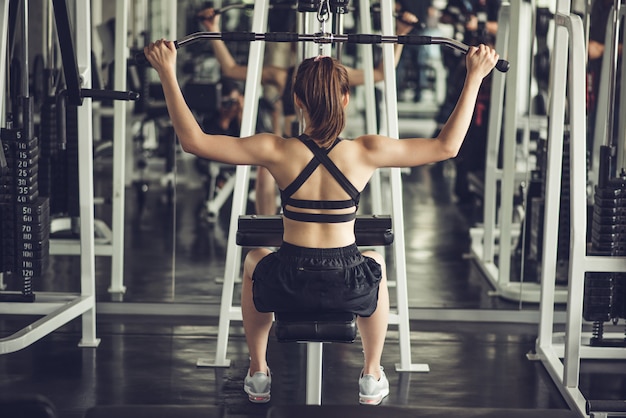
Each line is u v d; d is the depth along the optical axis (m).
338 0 3.67
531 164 5.40
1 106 4.16
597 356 4.48
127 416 3.03
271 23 5.12
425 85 5.16
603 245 4.28
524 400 4.26
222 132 5.29
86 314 4.82
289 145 3.41
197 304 5.47
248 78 4.42
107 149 5.39
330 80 3.36
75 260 5.41
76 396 4.18
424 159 3.41
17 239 4.25
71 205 5.32
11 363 4.56
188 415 3.05
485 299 5.47
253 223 3.81
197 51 5.22
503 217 5.45
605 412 3.16
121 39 5.25
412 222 5.45
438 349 4.93
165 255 5.47
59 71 5.12
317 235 3.42
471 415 3.06
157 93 5.33
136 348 4.84
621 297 4.36
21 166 4.20
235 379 4.45
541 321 4.78
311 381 3.73
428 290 5.47
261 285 3.47
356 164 3.41
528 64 5.29
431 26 5.15
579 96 4.05
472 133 5.38
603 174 4.25
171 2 5.20
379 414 3.04
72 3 5.04
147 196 5.43
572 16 4.13
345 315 3.45
